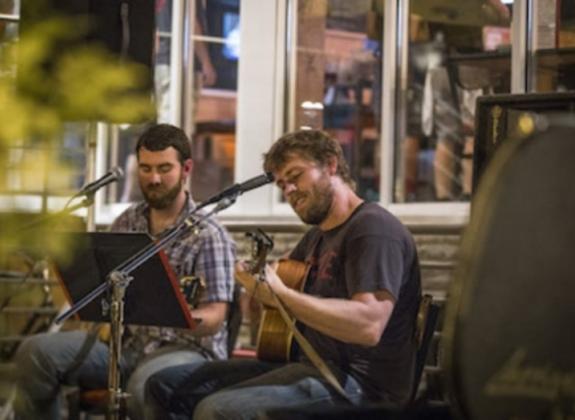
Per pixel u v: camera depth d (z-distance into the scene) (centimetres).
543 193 133
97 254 461
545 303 135
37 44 154
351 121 901
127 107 160
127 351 543
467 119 788
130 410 508
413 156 822
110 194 822
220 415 425
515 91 666
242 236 732
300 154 454
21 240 154
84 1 563
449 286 138
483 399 134
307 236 488
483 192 134
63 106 153
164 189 539
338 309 422
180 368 486
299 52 782
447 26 784
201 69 827
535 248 133
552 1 659
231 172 996
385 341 442
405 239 446
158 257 452
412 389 441
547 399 136
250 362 489
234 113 868
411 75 797
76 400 549
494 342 134
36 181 147
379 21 806
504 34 754
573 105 397
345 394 417
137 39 580
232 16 821
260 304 529
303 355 462
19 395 519
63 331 594
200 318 516
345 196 458
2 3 736
